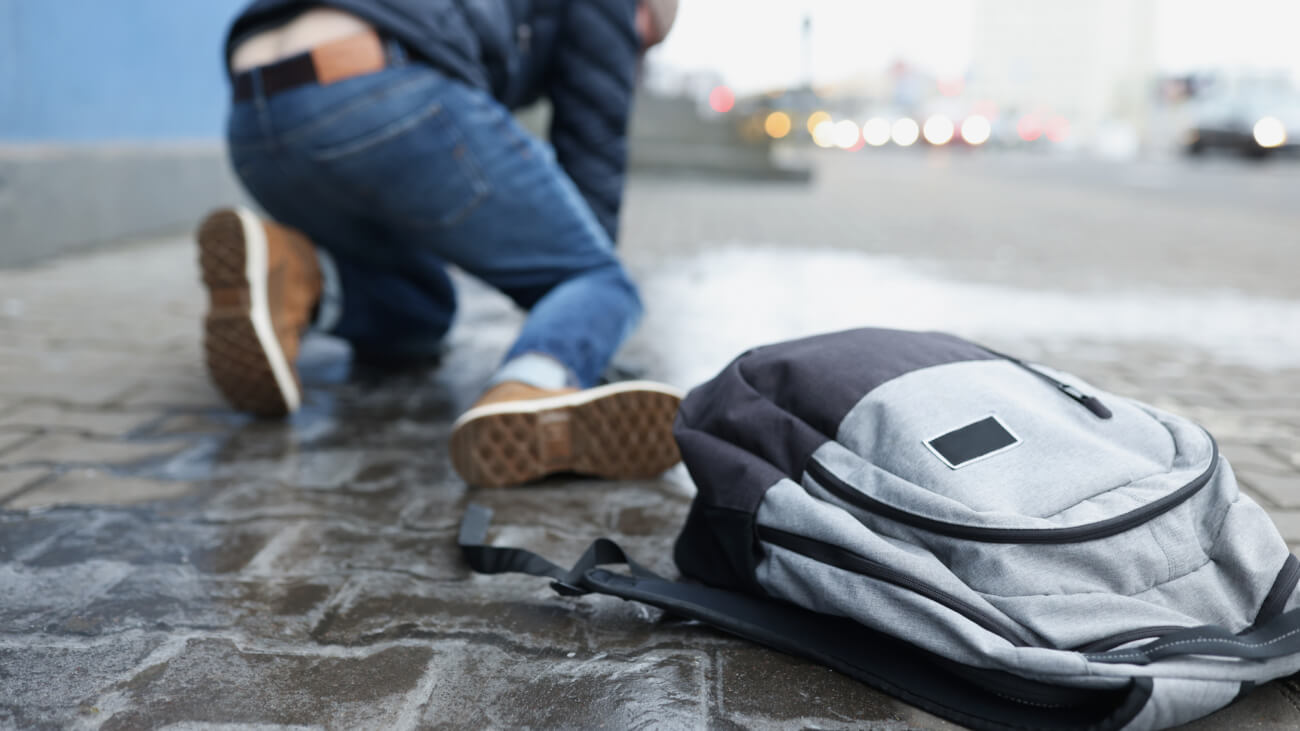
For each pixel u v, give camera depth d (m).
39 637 1.32
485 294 4.23
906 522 1.23
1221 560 1.21
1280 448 2.30
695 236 6.48
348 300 2.59
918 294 4.40
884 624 1.19
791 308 3.97
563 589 1.41
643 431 1.90
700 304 4.01
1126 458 1.27
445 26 1.94
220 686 1.22
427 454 2.12
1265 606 1.18
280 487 1.90
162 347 3.02
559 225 2.10
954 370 1.42
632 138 12.99
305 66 1.87
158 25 5.74
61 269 4.36
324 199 2.11
